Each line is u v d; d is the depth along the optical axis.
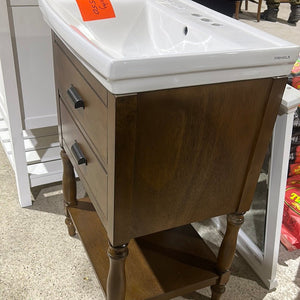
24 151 1.53
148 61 0.69
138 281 1.15
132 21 1.20
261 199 1.30
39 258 1.41
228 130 0.88
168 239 1.29
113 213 0.87
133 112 0.74
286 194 1.52
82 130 1.02
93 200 1.05
